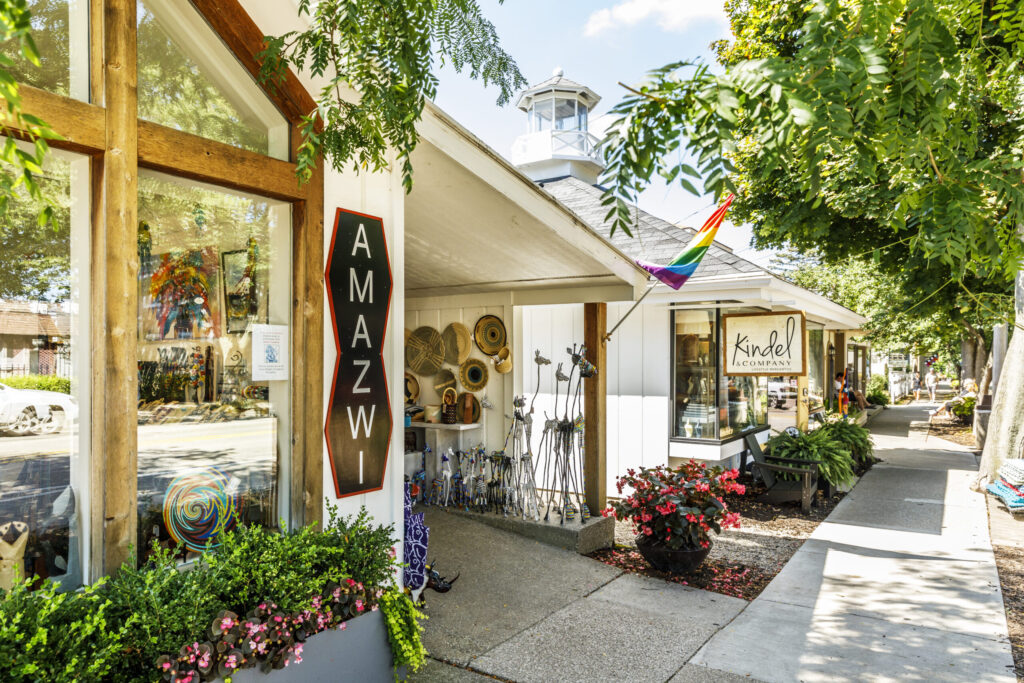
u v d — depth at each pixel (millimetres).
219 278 3078
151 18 2811
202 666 2375
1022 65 2541
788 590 5301
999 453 9156
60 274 2611
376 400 3660
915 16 1757
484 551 5953
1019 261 2305
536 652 4055
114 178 2568
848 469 9164
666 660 3973
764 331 8164
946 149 2008
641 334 9078
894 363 35406
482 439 7473
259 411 3225
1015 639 4328
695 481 5664
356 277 3555
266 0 3090
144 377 2787
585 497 6680
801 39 1707
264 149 3234
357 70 2703
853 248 9969
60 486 2582
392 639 3168
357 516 3555
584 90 14906
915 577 5637
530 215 4785
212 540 3008
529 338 9672
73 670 2068
